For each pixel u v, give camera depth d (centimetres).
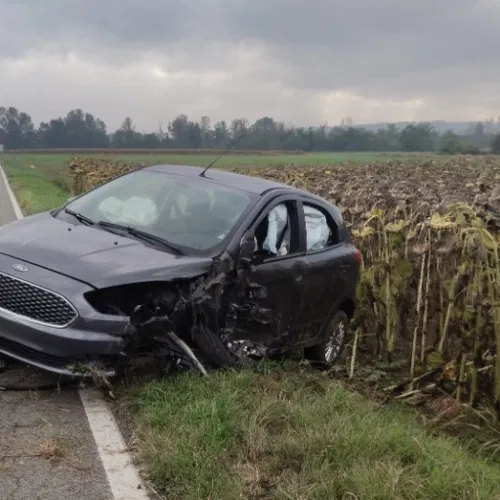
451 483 421
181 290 569
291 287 667
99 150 13525
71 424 495
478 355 664
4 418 493
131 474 430
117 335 524
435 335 851
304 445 454
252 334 634
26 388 547
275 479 424
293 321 684
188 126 14088
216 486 407
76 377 529
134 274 544
